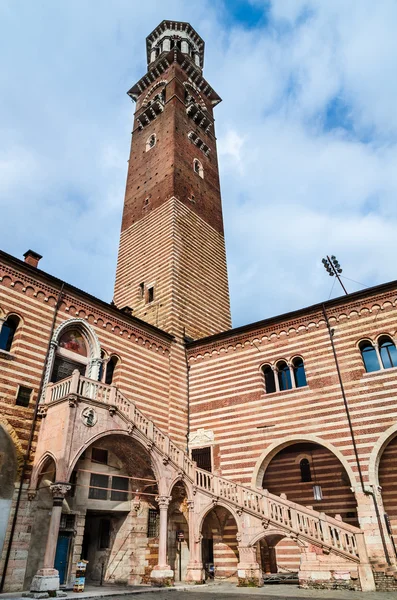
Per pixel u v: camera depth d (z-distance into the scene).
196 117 48.72
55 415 19.92
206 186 44.84
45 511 19.19
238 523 21.75
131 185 45.00
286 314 28.05
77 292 25.56
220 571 24.91
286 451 30.89
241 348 29.70
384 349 24.42
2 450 18.92
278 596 16.17
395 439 26.30
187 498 23.41
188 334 33.09
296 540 20.00
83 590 18.20
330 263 34.22
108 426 20.67
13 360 20.88
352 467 22.39
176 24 59.00
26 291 22.95
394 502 25.58
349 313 26.03
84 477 21.44
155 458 22.30
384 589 18.05
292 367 27.02
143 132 48.44
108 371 27.03
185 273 35.50
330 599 15.02
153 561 22.75
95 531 23.59
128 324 28.50
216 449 27.59
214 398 29.38
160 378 29.28
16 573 17.31
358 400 23.66
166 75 50.94
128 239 40.75
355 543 18.91
